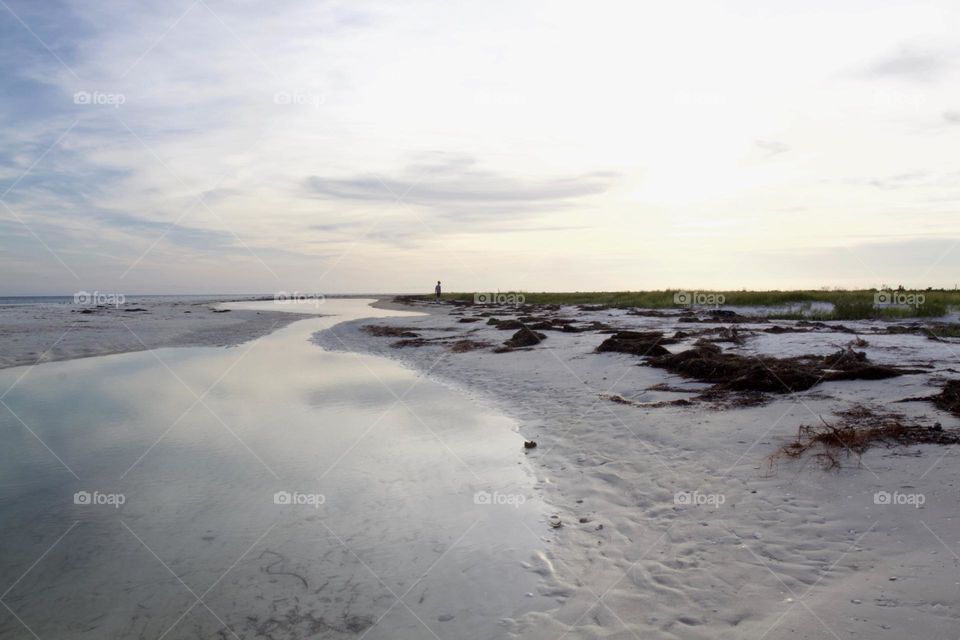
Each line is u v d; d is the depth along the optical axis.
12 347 19.38
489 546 5.45
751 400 9.30
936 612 3.64
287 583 4.89
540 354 16.41
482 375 14.07
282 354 19.06
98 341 21.84
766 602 4.09
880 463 6.16
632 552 5.11
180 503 6.51
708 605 4.18
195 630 4.26
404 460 7.86
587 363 14.33
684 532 5.33
